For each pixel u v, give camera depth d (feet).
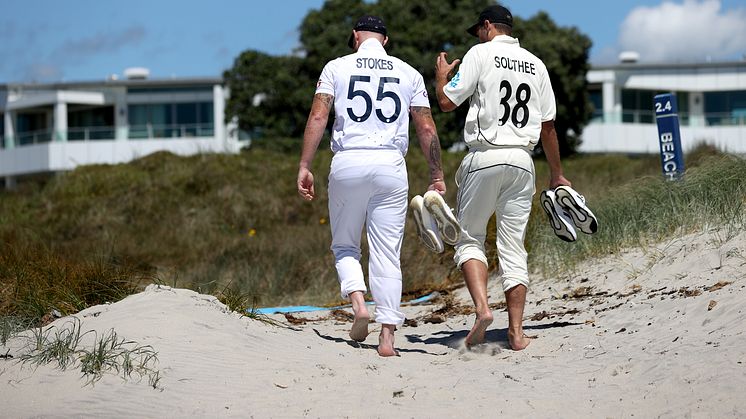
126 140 233.35
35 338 32.55
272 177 126.62
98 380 28.91
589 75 232.32
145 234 105.60
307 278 69.51
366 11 199.82
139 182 125.80
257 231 108.58
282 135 199.62
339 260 36.73
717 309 33.47
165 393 28.27
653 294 40.42
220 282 66.85
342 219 36.29
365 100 35.70
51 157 230.48
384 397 28.63
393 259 36.04
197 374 30.19
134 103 236.84
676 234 48.98
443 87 36.35
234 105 203.31
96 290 44.24
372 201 35.86
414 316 49.29
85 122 242.78
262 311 50.65
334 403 27.89
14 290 43.11
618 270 47.29
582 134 227.40
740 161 51.44
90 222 110.93
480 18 37.55
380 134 35.65
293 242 86.17
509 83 36.11
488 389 29.43
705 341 30.63
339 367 32.42
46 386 28.53
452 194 106.01
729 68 236.22
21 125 247.29
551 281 50.88
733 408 24.64
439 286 58.39
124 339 32.55
